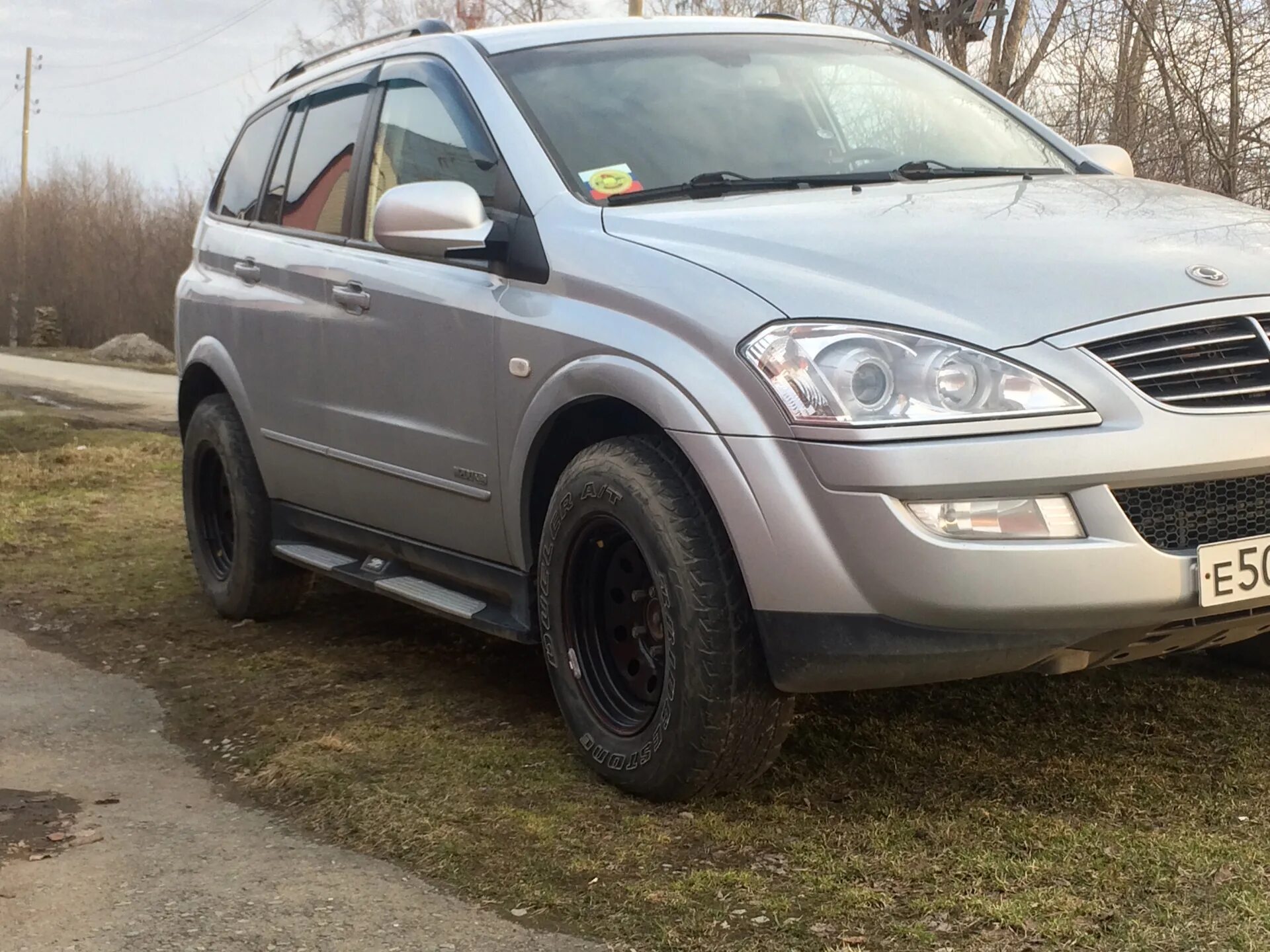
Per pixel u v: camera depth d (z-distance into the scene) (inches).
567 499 128.3
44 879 113.5
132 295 2180.1
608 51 161.0
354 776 132.7
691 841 113.8
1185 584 105.7
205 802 132.2
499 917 102.3
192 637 197.3
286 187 196.9
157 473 354.0
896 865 106.1
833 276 113.8
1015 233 120.6
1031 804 117.6
